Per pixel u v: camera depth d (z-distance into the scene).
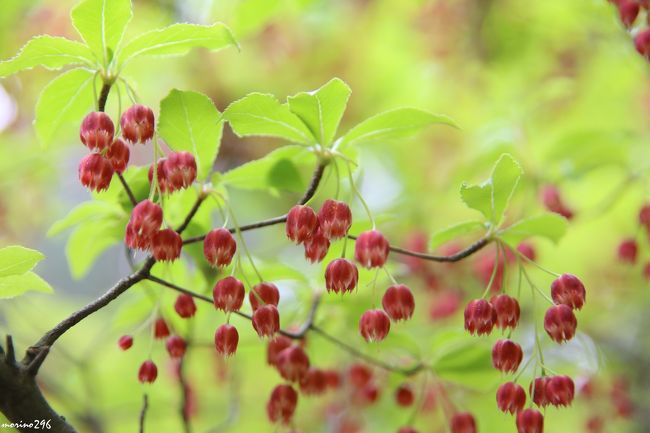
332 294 4.30
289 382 3.65
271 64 7.73
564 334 3.06
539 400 3.12
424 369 4.18
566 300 3.13
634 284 7.50
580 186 7.41
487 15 7.69
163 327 3.78
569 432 6.96
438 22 7.80
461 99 8.09
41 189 7.24
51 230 4.12
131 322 4.68
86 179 2.96
